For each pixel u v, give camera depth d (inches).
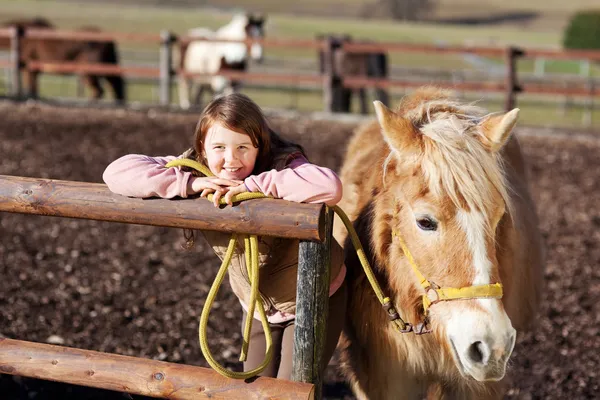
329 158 349.7
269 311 99.7
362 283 111.3
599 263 235.6
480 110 105.3
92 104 468.8
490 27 2202.3
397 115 98.3
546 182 334.3
